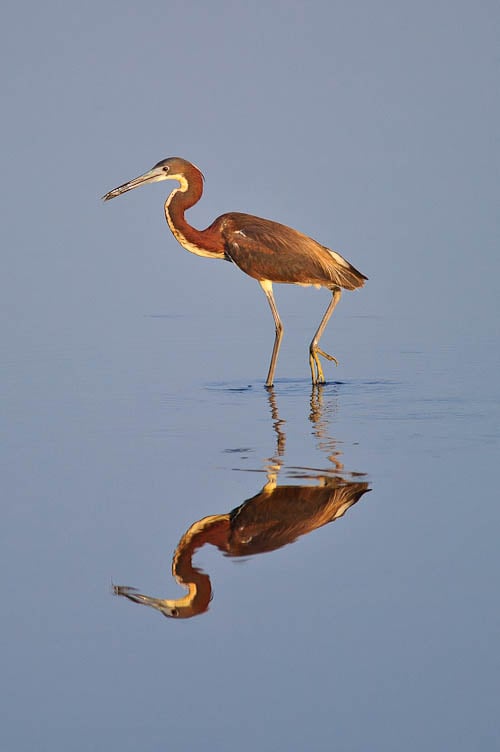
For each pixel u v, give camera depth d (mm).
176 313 27469
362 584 10086
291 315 27109
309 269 19500
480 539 10984
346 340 23516
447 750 7742
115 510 11953
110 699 8367
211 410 16766
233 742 7773
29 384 18875
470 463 13438
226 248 19953
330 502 12062
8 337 23906
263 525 11484
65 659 8914
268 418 16156
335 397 17734
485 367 20078
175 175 19969
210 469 13305
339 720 8094
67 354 21859
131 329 25094
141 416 16359
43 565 10555
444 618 9398
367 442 14547
